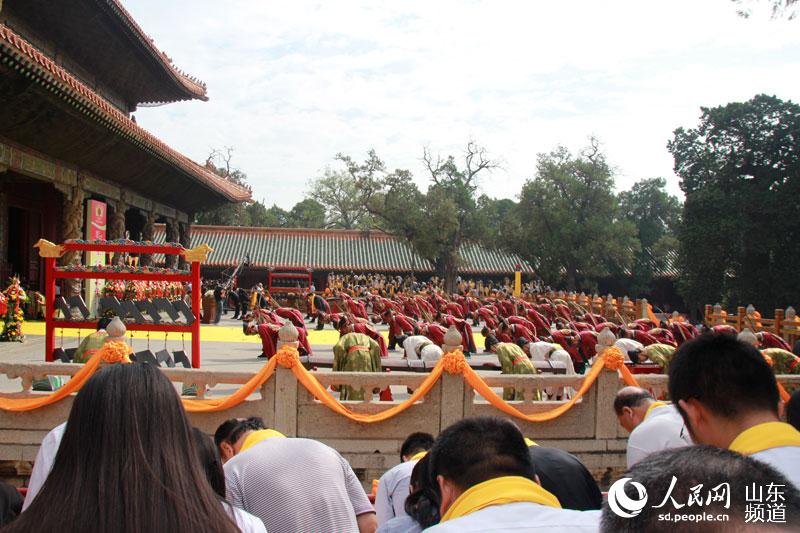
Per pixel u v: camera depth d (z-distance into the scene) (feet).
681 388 12.36
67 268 53.72
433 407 36.37
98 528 8.24
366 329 59.82
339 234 248.32
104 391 9.16
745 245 170.30
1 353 69.62
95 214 110.73
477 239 240.12
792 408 15.75
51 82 72.49
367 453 35.88
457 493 10.85
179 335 95.40
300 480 16.96
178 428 9.38
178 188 152.66
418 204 231.50
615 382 38.01
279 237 242.17
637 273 241.55
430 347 49.55
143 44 124.36
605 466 37.65
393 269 235.61
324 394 34.96
